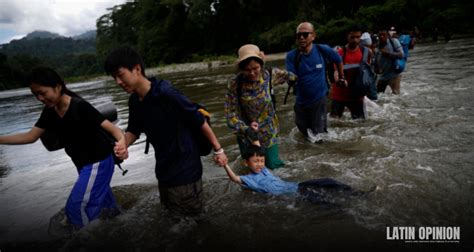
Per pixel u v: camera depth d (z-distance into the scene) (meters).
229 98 3.53
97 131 2.74
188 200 2.66
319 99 4.44
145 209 3.09
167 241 2.53
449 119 4.63
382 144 4.04
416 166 3.27
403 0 29.42
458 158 3.34
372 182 3.08
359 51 5.22
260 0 41.88
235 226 2.62
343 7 36.66
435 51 15.64
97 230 2.76
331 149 4.16
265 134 3.61
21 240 2.80
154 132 2.53
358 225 2.46
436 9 29.09
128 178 4.01
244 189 3.29
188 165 2.62
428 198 2.70
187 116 2.50
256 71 3.24
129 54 2.30
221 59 36.44
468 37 24.16
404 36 6.80
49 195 3.77
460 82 7.16
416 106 5.66
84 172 2.82
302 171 3.57
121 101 11.35
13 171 4.94
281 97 8.32
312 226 2.50
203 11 43.31
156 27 51.22
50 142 2.84
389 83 6.79
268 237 2.43
